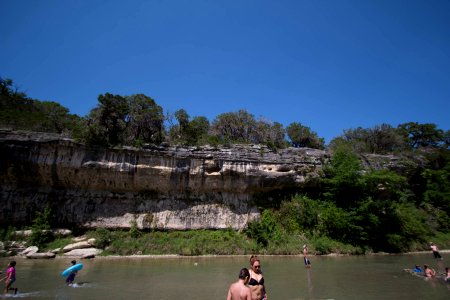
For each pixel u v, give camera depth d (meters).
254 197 36.28
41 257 24.53
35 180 30.84
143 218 31.91
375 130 54.44
